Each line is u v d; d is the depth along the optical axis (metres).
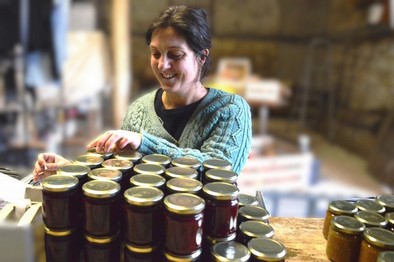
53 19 1.42
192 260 0.62
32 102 2.27
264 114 4.82
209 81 4.53
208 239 0.67
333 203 0.84
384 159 3.73
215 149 1.00
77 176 0.70
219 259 0.60
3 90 1.81
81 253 0.69
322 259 0.78
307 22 7.02
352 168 4.13
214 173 0.75
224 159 0.91
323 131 5.95
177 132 1.10
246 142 1.06
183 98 1.09
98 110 3.24
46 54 1.47
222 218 0.66
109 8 3.64
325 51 6.47
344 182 3.62
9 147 2.52
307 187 2.72
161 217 0.64
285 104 6.41
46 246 0.67
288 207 2.41
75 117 3.15
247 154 1.07
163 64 0.98
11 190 0.75
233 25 7.05
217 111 1.05
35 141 2.57
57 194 0.65
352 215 0.79
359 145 4.67
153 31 0.99
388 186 3.52
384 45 4.35
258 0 6.96
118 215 0.67
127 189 0.69
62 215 0.66
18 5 1.36
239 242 0.69
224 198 0.65
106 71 2.76
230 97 1.10
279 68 7.20
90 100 3.15
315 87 6.72
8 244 0.62
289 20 7.04
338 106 5.69
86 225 0.67
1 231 0.62
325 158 4.51
